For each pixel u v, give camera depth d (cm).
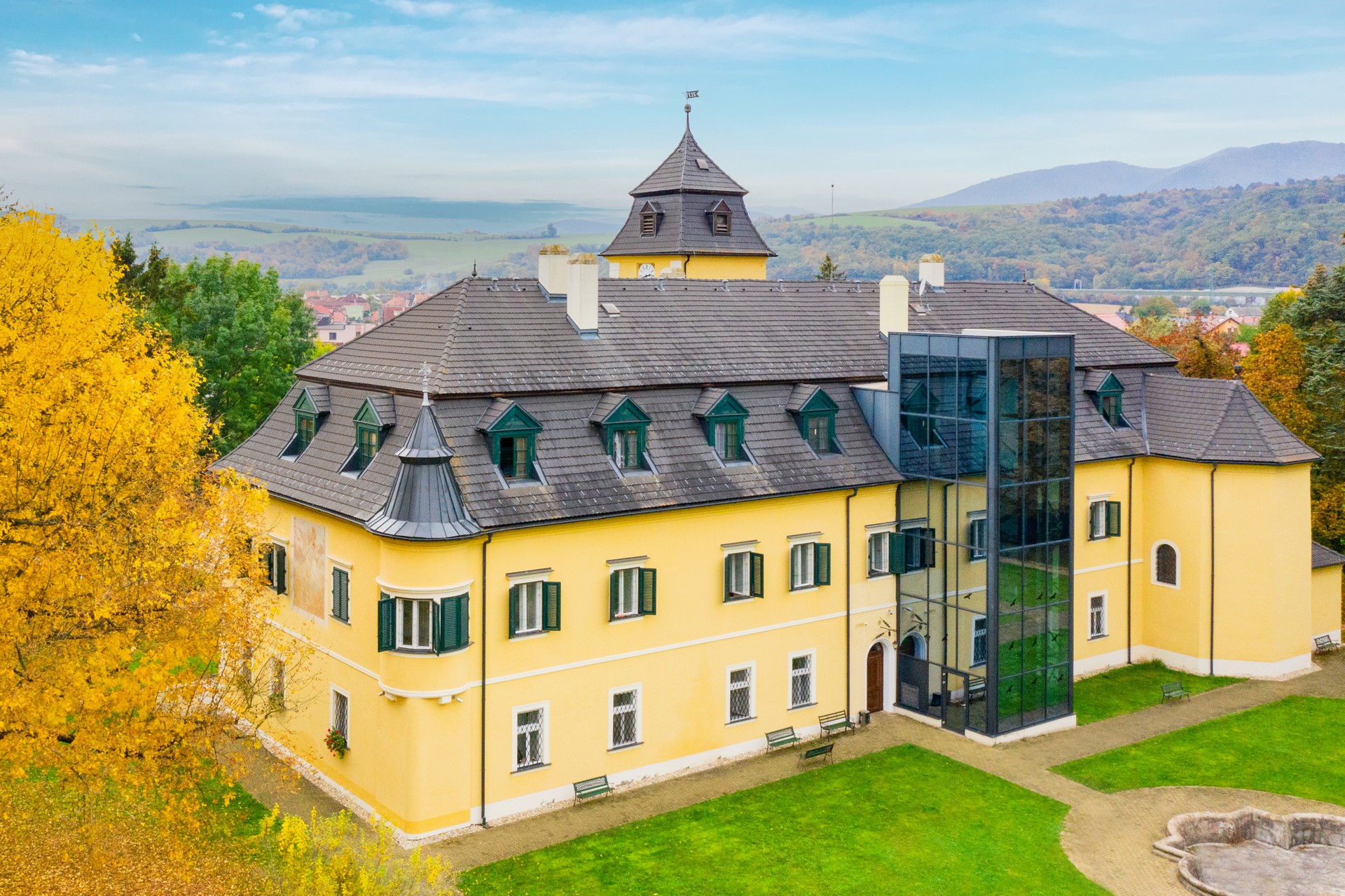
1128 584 4531
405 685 2934
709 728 3503
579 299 3634
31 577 2428
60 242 2998
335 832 2317
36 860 2778
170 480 2711
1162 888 2803
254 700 3519
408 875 2358
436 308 3684
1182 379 4653
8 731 2448
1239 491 4278
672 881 2780
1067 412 3769
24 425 2497
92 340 2875
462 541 2927
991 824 3114
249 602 2833
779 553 3631
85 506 2528
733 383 3738
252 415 6347
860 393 4028
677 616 3409
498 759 3086
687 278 4231
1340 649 4697
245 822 3061
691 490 3422
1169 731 3800
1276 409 5797
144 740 2620
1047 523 3747
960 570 3719
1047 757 3581
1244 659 4328
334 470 3394
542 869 2820
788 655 3675
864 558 3853
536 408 3334
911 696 3925
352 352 3753
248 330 6375
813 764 3512
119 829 2939
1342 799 3291
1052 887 2794
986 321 4788
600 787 3244
